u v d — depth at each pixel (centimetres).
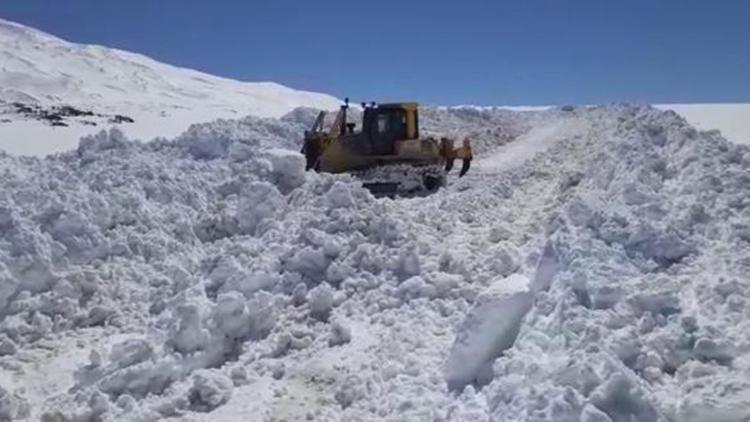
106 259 951
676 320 528
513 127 3478
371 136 1628
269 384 662
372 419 568
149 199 1136
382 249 877
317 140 1648
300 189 1120
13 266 854
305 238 916
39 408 657
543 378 495
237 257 916
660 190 837
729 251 624
